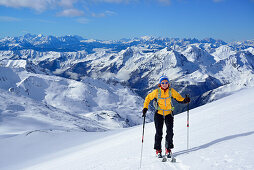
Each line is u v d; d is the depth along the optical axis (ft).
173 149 23.31
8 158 131.95
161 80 21.81
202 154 17.78
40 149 146.51
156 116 21.89
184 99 21.85
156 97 22.00
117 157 25.55
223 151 16.92
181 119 56.95
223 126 28.99
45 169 43.06
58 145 147.23
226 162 14.46
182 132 34.53
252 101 46.32
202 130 30.86
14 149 147.43
